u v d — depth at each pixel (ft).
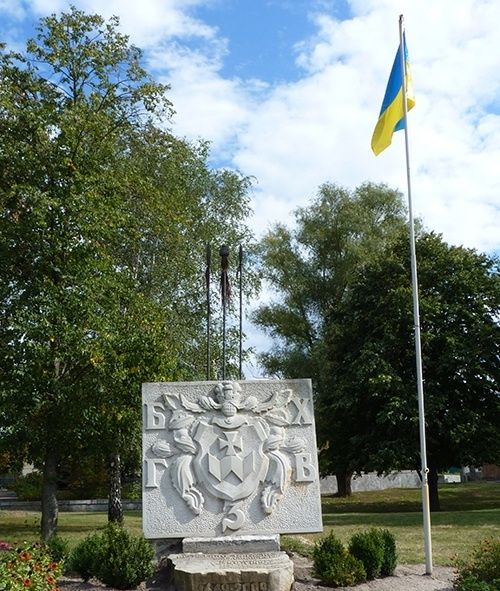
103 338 60.85
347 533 67.36
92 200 64.28
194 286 88.28
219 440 41.39
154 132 83.20
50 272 64.28
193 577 35.14
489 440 97.66
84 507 112.88
